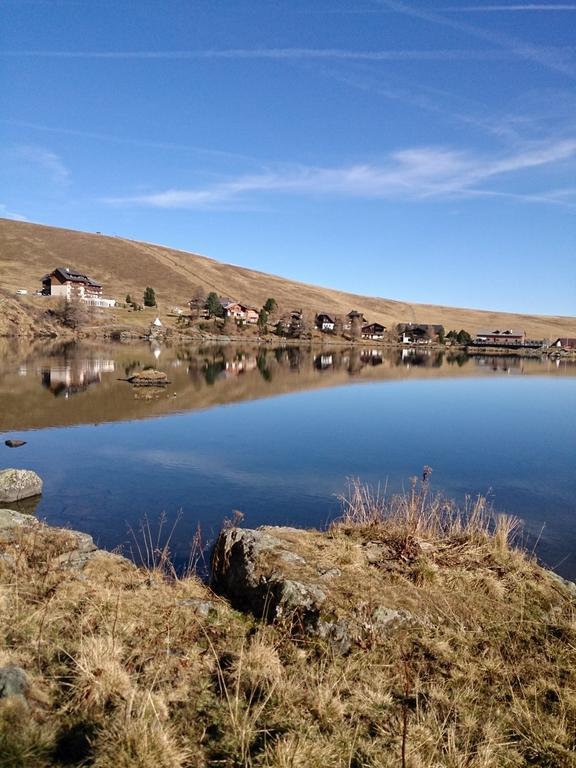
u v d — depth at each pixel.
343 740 4.86
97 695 4.86
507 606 7.66
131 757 4.18
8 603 6.47
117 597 7.06
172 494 16.67
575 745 5.20
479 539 10.03
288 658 6.25
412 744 4.91
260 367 65.12
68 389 37.69
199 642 6.36
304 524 14.39
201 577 10.12
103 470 19.19
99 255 177.38
